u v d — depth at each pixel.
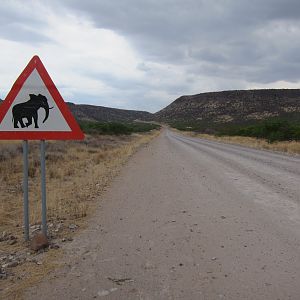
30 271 4.75
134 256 5.29
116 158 20.75
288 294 4.09
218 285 4.32
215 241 5.98
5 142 25.59
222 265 4.93
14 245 5.84
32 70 5.61
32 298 4.01
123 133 62.91
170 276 4.58
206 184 11.86
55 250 5.54
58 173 14.66
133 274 4.64
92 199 9.45
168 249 5.59
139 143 39.75
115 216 7.68
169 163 18.55
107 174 14.24
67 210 8.10
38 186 12.12
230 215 7.75
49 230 6.58
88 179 12.97
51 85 5.64
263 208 8.38
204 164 17.92
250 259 5.16
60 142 30.91
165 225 6.98
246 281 4.43
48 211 8.07
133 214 7.86
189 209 8.33
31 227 6.85
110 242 5.93
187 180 12.74
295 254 5.36
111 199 9.47
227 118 174.50
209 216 7.67
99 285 4.33
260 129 47.09
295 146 28.31
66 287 4.28
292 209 8.25
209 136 66.56
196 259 5.16
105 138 47.31
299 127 39.12
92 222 7.19
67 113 5.65
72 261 5.09
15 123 5.62
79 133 5.66
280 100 181.75
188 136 75.06
